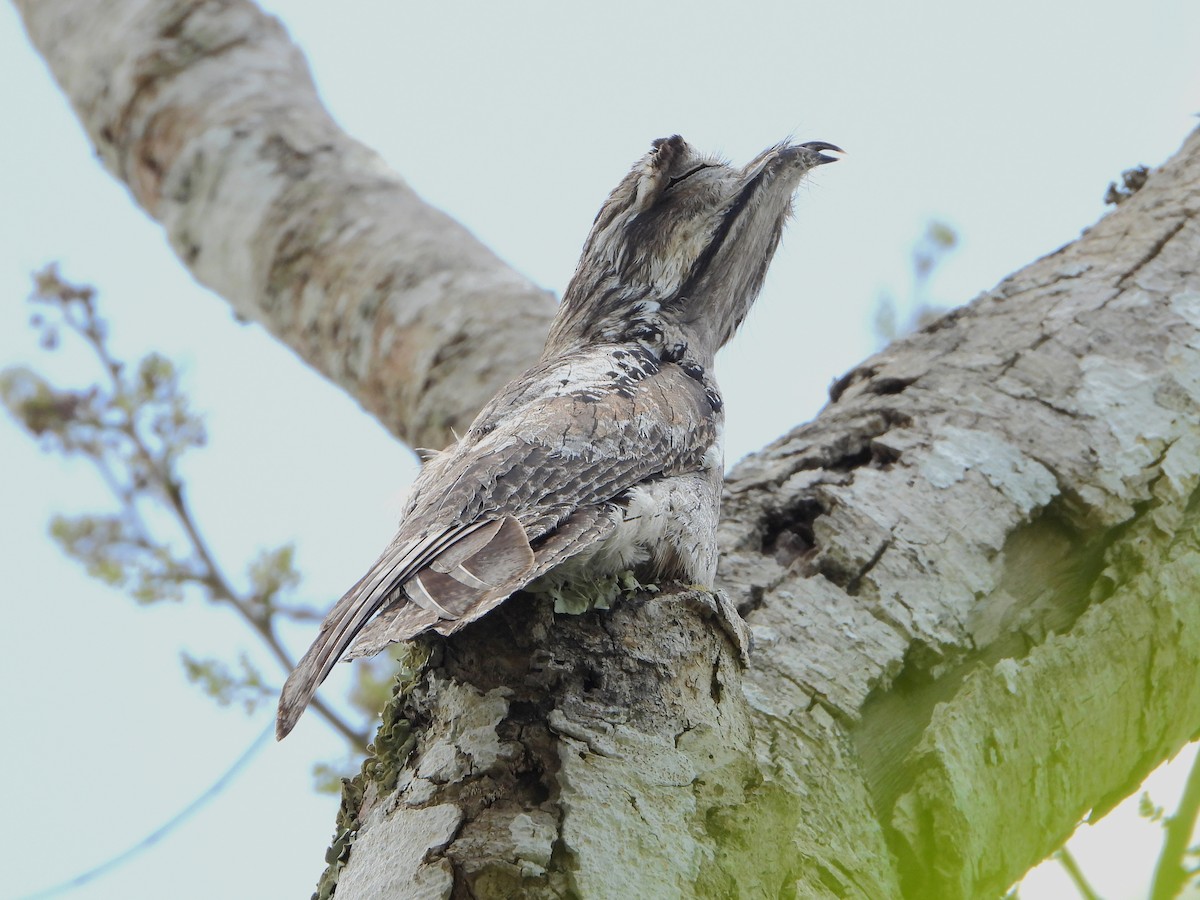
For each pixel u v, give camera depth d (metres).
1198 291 9.75
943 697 7.74
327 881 6.54
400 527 7.54
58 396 13.91
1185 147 11.66
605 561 7.93
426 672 7.06
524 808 6.26
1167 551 8.52
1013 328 9.83
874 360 10.22
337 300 12.98
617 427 8.33
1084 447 8.69
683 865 6.13
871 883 6.68
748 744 6.83
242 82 14.11
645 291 10.94
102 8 14.58
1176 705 8.46
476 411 11.76
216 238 13.66
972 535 8.29
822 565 8.20
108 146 14.38
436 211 13.55
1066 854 7.80
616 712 6.66
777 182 11.19
